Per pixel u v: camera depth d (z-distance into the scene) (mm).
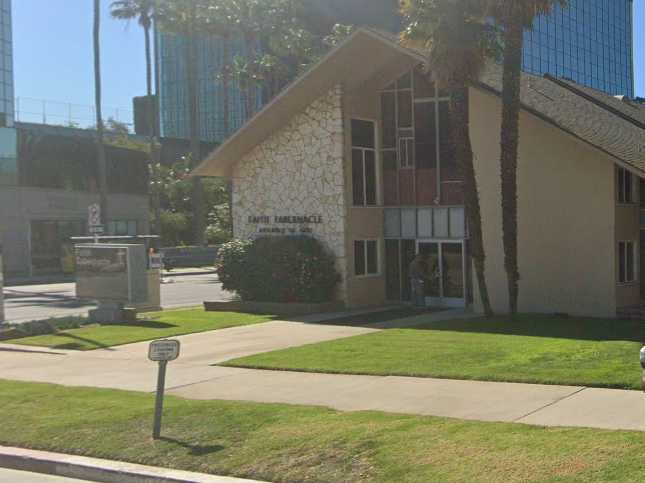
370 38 21812
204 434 8203
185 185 65625
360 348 14164
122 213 52000
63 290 34500
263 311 23094
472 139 21562
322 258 23438
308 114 24422
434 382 10711
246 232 25844
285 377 11758
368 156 24812
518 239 21000
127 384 11703
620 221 20125
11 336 17859
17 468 8016
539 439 7203
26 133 45125
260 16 54562
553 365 11375
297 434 7898
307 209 24484
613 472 6066
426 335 15922
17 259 44375
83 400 10320
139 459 7613
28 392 11062
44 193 46062
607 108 29000
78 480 7562
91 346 16125
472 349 13406
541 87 27375
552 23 84062
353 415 8680
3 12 60406
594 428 7633
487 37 18344
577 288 20172
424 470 6543
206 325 19438
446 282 23859
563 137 20312
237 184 25984
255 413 8984
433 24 18047
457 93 18531
